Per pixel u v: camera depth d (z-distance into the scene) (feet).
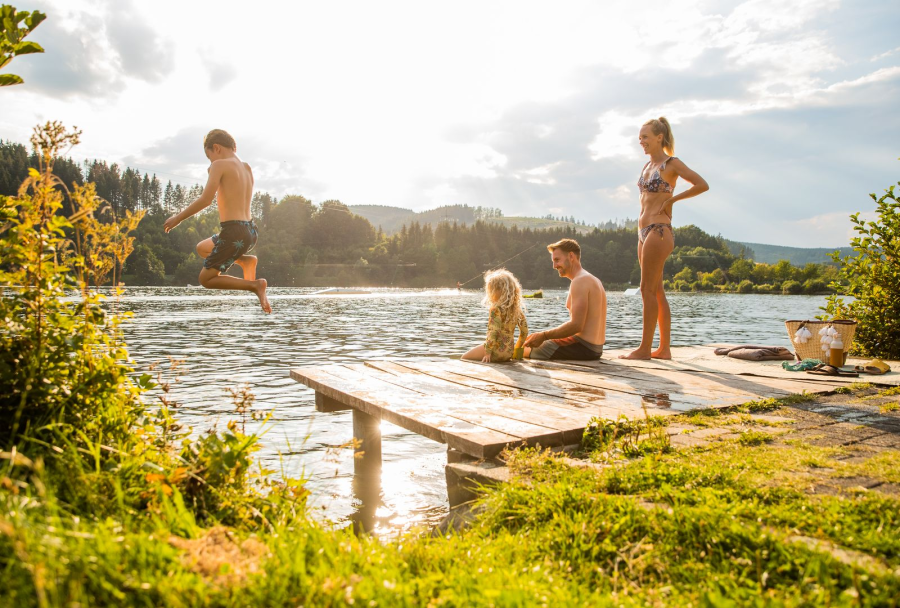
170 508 6.31
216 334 48.24
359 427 15.35
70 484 6.47
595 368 18.24
